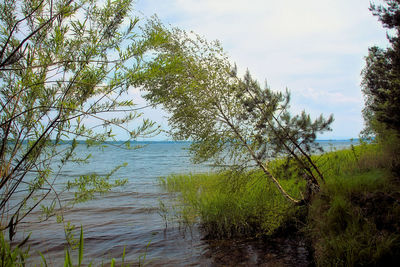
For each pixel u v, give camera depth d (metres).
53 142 2.35
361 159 7.32
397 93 4.90
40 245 5.57
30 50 2.23
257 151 6.20
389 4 6.15
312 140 5.46
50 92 2.21
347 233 4.04
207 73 6.12
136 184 14.95
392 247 3.55
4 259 2.33
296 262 4.56
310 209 5.25
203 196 7.92
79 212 8.64
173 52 5.47
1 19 2.25
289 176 5.62
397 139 6.37
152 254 5.24
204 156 6.39
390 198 4.45
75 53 2.32
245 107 5.93
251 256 4.91
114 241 6.05
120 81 2.29
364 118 9.16
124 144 2.36
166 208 8.83
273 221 5.69
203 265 4.66
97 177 2.67
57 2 2.33
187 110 5.91
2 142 2.18
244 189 6.62
